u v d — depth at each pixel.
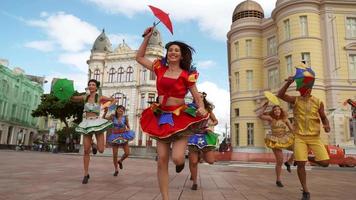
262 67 31.14
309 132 5.14
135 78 46.94
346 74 25.27
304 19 26.31
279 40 27.62
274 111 7.32
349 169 16.39
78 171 8.59
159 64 3.53
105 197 4.55
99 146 6.29
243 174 10.80
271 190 6.37
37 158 15.64
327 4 26.23
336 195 5.98
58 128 62.78
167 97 3.37
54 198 4.30
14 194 4.54
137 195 4.87
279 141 7.12
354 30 26.19
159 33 47.41
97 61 49.50
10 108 53.28
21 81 56.34
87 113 6.40
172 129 3.19
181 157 3.22
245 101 30.72
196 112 3.29
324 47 25.92
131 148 32.50
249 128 30.25
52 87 6.67
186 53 3.50
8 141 53.47
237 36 32.41
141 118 3.53
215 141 6.18
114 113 8.14
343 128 24.08
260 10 33.09
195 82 3.36
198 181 7.78
